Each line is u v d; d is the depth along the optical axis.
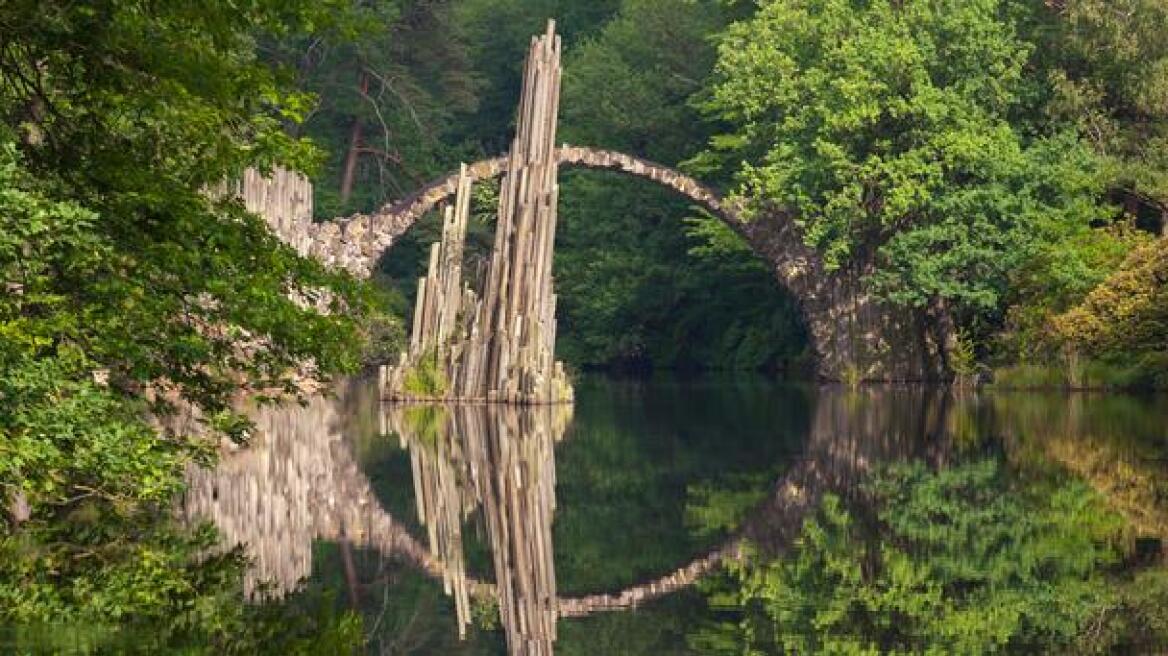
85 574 20.95
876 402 57.78
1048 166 65.00
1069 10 66.19
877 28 66.81
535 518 29.27
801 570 23.53
